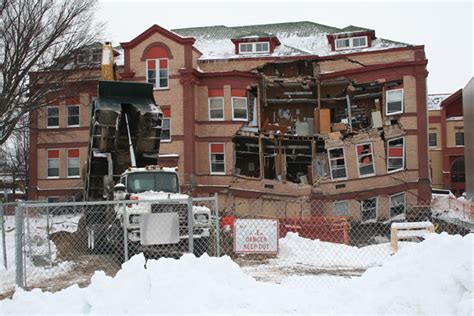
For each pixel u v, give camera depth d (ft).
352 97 119.85
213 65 116.06
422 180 104.99
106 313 22.66
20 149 185.37
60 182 118.42
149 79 111.86
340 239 71.00
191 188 64.90
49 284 38.19
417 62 107.14
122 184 50.42
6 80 84.12
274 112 128.98
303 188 110.52
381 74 109.91
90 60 95.09
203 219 46.78
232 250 52.24
